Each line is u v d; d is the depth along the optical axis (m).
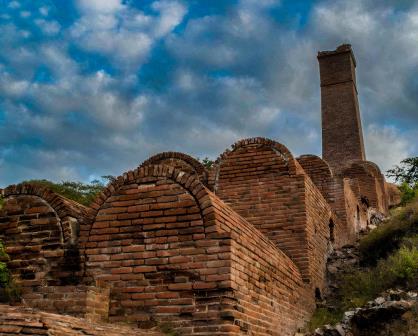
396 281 11.67
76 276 8.34
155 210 8.37
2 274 8.44
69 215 8.88
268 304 9.07
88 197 22.98
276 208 12.73
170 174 8.52
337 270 14.17
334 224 15.87
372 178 26.80
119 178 8.79
